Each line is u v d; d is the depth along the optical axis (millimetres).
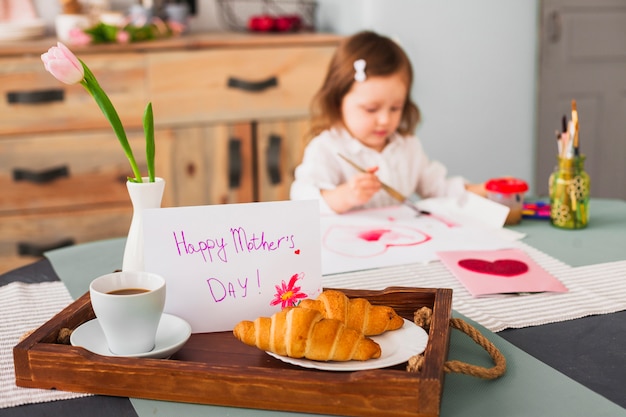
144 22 3238
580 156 1799
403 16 3305
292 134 3250
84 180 3053
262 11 3822
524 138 3658
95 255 1696
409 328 1287
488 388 1207
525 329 1364
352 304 1266
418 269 1597
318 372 1160
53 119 2965
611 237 1753
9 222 3012
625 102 3785
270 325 1222
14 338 1359
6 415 1171
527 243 1724
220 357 1258
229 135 3172
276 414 1162
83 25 3264
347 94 2227
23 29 3119
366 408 1143
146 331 1242
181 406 1183
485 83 3521
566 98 3680
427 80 3426
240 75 3121
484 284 1514
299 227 1350
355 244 1713
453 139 3547
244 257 1340
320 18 3799
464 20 3406
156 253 1324
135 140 3068
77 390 1213
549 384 1214
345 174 2258
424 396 1127
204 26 3766
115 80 2986
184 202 3188
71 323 1305
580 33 3617
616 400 1183
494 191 1860
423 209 1933
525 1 3484
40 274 1605
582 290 1495
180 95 3074
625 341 1324
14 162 2959
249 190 3264
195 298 1335
